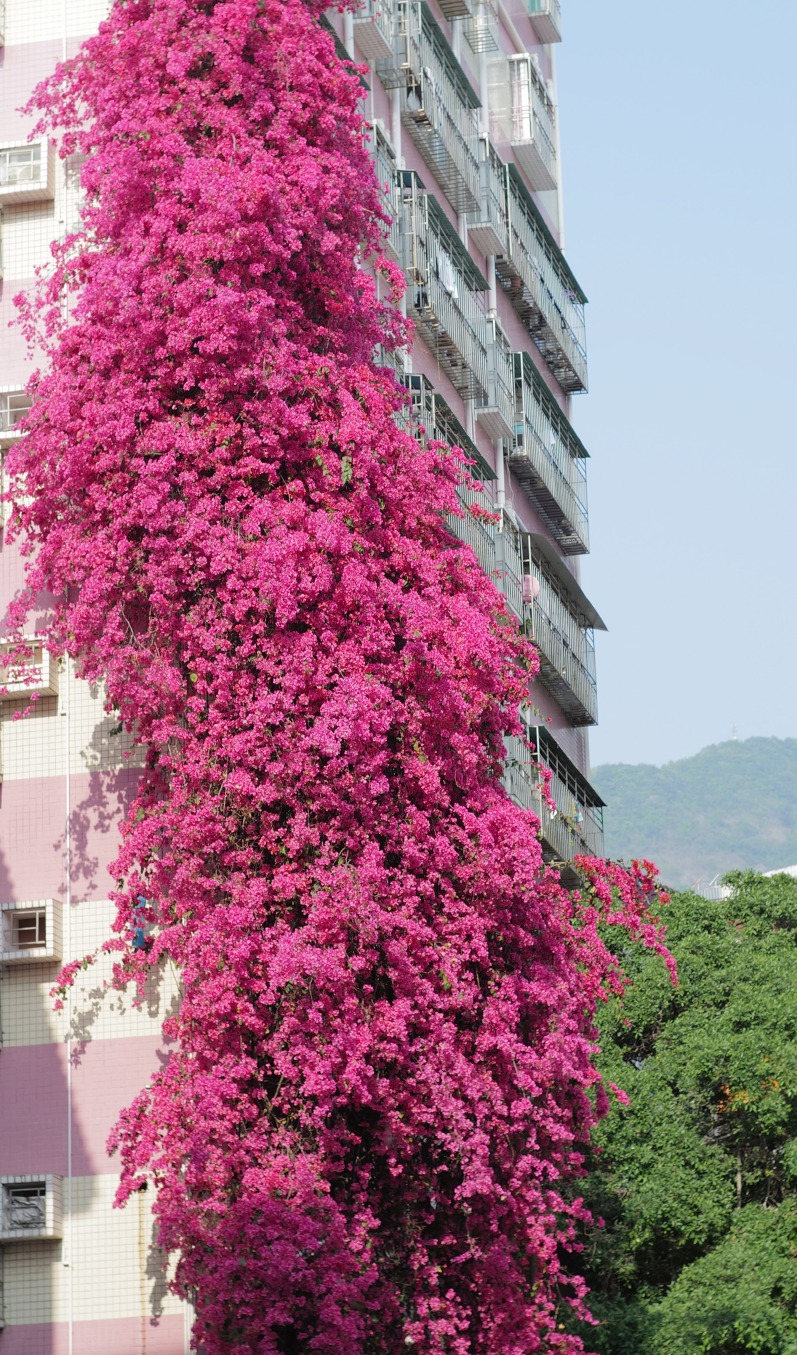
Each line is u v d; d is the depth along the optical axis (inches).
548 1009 921.5
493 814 913.5
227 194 909.2
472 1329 874.1
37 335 997.2
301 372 924.6
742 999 1277.1
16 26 1055.6
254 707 858.8
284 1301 799.1
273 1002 830.5
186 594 879.7
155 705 877.2
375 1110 858.8
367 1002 847.7
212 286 901.8
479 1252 864.9
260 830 856.3
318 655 874.1
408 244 1325.0
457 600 951.6
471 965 895.7
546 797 1002.7
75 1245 890.1
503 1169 882.8
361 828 861.2
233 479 897.5
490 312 1537.9
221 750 854.5
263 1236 797.2
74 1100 908.0
